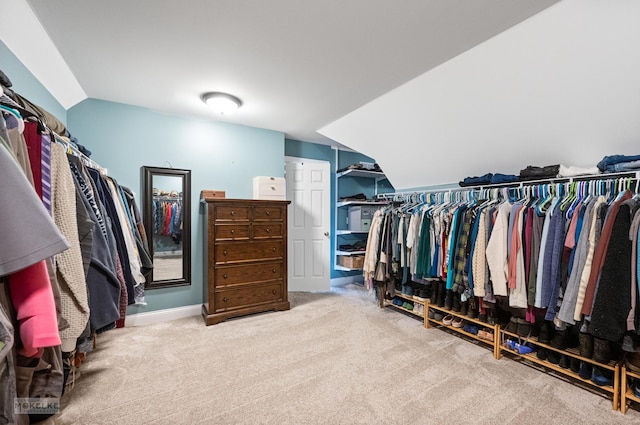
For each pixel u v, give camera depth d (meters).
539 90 1.87
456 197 2.74
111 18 1.57
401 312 3.20
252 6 1.47
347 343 2.39
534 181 2.16
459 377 1.88
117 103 2.79
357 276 4.86
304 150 4.34
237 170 3.44
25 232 0.58
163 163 3.02
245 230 3.00
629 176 1.74
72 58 1.99
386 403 1.61
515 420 1.48
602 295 1.42
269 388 1.75
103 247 1.29
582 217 1.64
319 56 1.97
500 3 1.46
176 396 1.66
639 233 1.37
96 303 1.24
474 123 2.37
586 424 1.45
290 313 3.15
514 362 2.08
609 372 1.66
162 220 2.98
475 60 1.93
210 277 2.82
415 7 1.48
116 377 1.86
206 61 2.03
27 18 1.54
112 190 1.88
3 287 0.62
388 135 3.08
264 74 2.22
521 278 1.88
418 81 2.30
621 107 1.68
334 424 1.45
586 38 1.51
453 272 2.34
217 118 3.24
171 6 1.47
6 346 0.55
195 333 2.58
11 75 1.64
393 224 2.99
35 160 0.92
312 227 4.25
